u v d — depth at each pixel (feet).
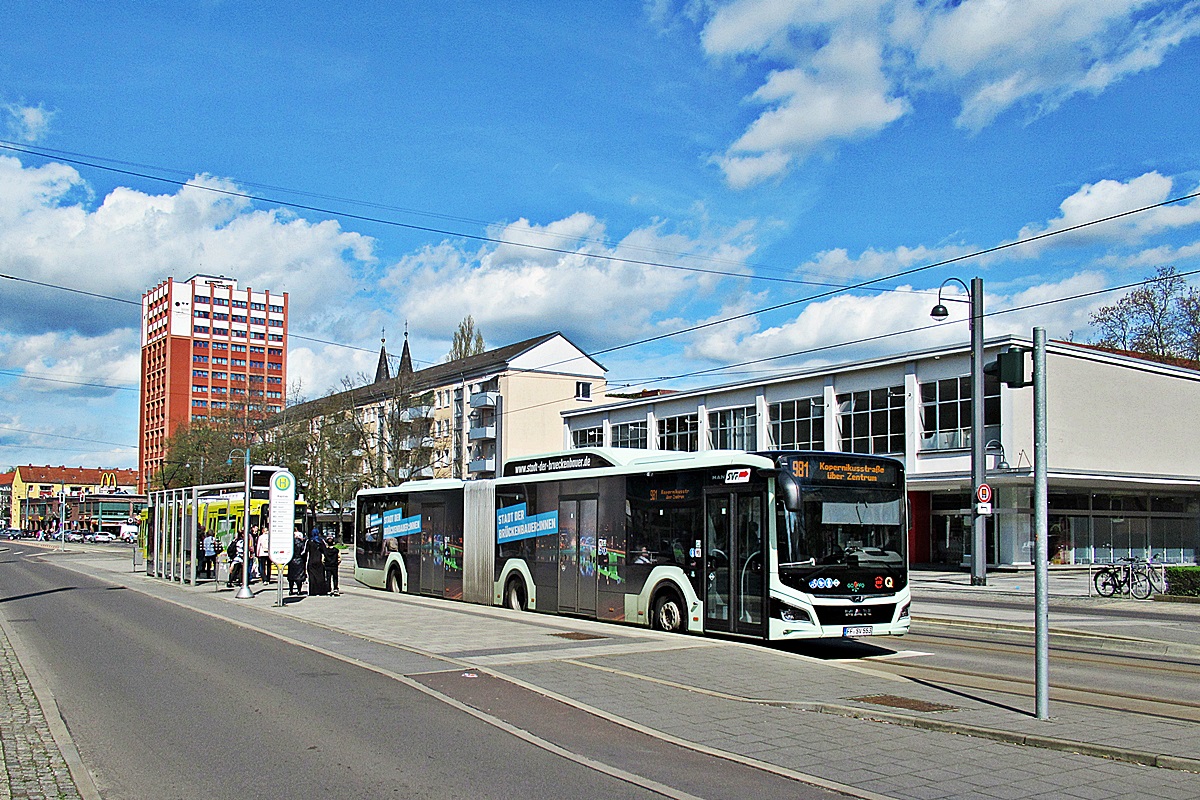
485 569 78.28
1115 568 95.09
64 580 118.11
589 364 264.52
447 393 278.46
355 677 41.39
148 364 424.46
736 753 28.02
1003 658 51.13
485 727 31.60
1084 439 146.92
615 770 26.12
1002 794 23.65
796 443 174.29
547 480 71.41
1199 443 163.43
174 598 86.84
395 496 95.55
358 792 24.03
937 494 154.92
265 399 269.64
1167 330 191.52
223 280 416.87
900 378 155.94
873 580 52.29
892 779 25.13
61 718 32.63
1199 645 53.83
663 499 59.77
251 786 24.62
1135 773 25.53
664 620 58.65
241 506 114.93
